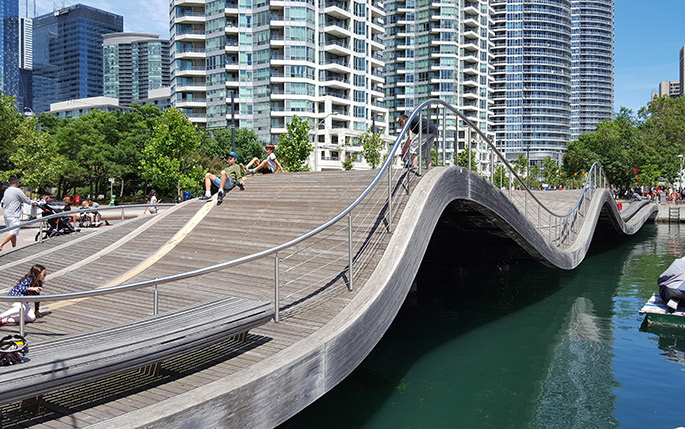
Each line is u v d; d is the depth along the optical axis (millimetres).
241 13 69375
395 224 7645
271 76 68125
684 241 27109
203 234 9023
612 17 196750
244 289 6512
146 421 3338
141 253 8781
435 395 6750
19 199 11555
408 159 9227
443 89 92375
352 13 72500
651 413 6215
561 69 152250
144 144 55125
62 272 8172
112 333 3938
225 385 3924
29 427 3326
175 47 73188
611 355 8508
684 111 62281
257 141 66188
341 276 6629
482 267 17984
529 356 8453
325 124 69000
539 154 144750
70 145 54719
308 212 8812
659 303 11180
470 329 10141
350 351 5328
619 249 23812
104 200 55281
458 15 93938
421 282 15336
